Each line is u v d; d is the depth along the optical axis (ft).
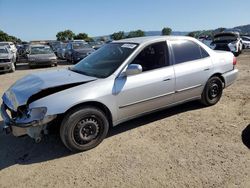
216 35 58.29
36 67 53.62
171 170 11.15
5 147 13.93
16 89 13.61
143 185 10.25
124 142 13.85
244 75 30.89
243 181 10.25
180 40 16.49
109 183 10.48
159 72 14.97
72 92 12.40
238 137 13.88
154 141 13.82
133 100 14.10
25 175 11.32
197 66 16.75
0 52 46.24
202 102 18.20
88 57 16.90
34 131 11.98
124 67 13.97
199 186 10.05
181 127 15.39
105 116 13.41
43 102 11.86
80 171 11.41
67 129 12.36
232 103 19.30
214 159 11.85
